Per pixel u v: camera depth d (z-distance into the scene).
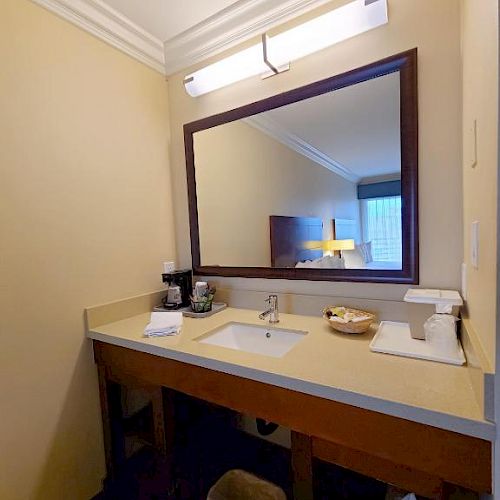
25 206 1.18
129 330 1.38
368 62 1.21
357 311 1.28
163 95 1.77
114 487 1.42
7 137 1.12
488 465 0.66
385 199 1.22
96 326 1.42
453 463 0.70
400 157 1.18
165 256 1.78
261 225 1.54
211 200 1.69
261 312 1.56
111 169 1.49
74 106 1.34
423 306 1.06
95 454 1.42
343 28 1.19
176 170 1.80
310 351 1.05
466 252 0.99
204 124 1.65
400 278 1.21
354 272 1.31
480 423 0.65
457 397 0.74
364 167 1.26
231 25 1.48
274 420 0.94
